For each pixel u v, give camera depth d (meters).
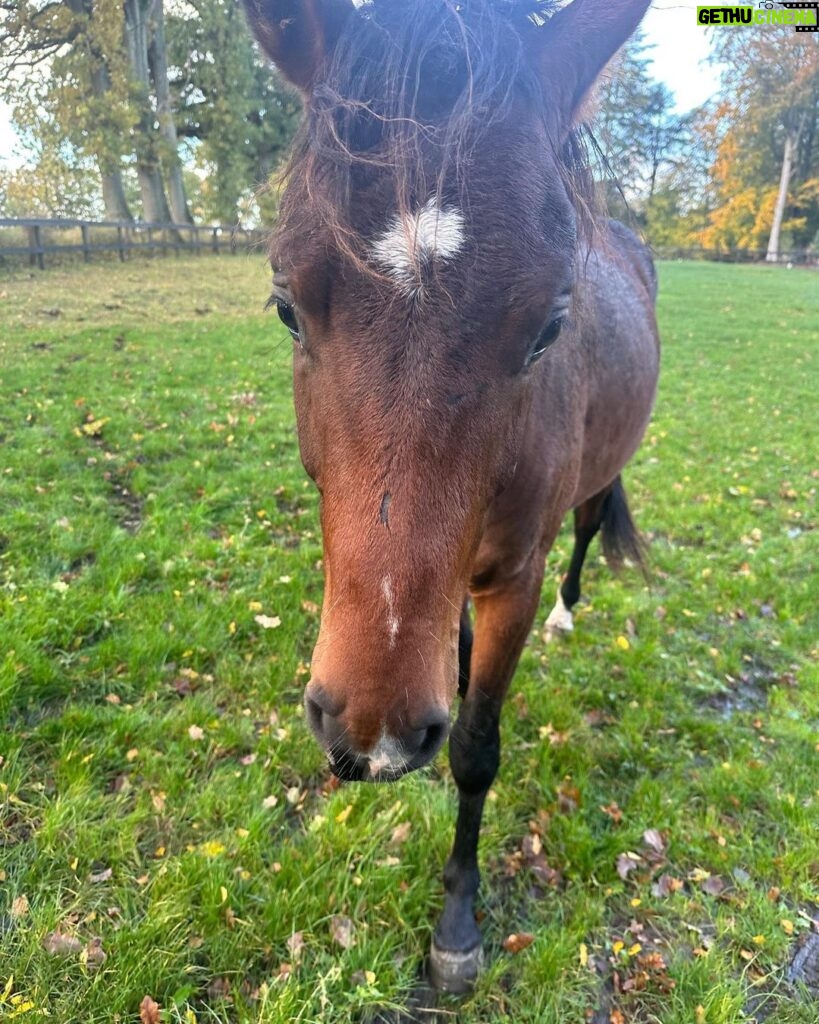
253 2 1.41
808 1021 1.95
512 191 1.21
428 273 1.15
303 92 1.48
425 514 1.16
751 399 8.66
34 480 4.53
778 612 3.98
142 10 22.48
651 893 2.27
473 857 2.14
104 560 3.71
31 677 2.82
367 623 1.15
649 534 4.89
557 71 1.50
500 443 1.33
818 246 36.28
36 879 2.09
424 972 2.02
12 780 2.36
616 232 3.59
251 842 2.26
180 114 27.27
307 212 1.22
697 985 1.99
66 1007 1.77
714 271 27.83
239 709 2.86
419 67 1.22
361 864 2.23
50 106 19.86
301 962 1.95
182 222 27.58
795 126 33.78
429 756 1.25
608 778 2.74
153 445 5.36
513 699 3.08
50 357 7.66
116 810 2.32
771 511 5.30
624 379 2.82
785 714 3.15
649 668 3.40
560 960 2.00
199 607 3.43
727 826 2.54
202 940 1.96
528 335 1.24
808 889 2.30
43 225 14.75
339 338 1.20
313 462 1.43
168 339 9.45
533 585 2.12
